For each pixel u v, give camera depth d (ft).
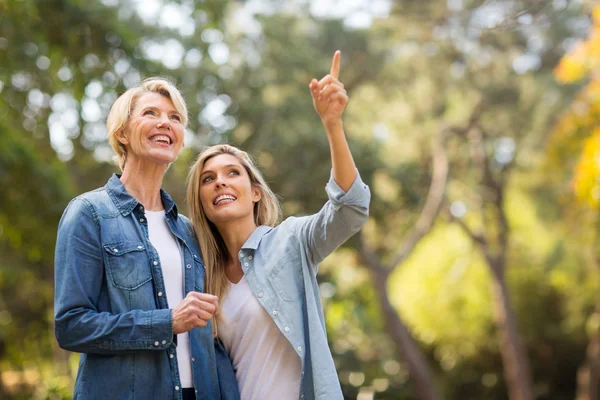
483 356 62.39
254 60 50.85
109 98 32.19
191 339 9.68
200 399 9.48
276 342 10.19
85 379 9.09
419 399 56.90
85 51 29.22
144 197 10.08
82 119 35.58
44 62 31.94
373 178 53.57
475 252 63.21
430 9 54.03
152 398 9.09
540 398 63.21
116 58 29.96
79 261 9.12
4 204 29.53
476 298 62.13
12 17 28.48
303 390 9.92
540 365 62.95
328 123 9.77
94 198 9.61
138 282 9.29
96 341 8.84
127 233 9.50
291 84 51.13
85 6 28.66
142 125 9.91
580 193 30.32
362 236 54.75
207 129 46.70
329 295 64.28
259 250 10.57
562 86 53.42
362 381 48.60
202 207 10.94
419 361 54.65
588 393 56.13
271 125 49.34
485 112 58.08
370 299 67.72
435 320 62.69
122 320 8.83
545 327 61.72
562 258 59.06
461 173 62.03
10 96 32.48
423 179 61.67
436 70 57.16
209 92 46.78
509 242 62.80
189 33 40.27
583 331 60.13
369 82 57.62
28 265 42.65
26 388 50.55
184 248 10.05
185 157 45.34
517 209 63.26
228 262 10.97
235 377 10.22
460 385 63.72
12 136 29.30
